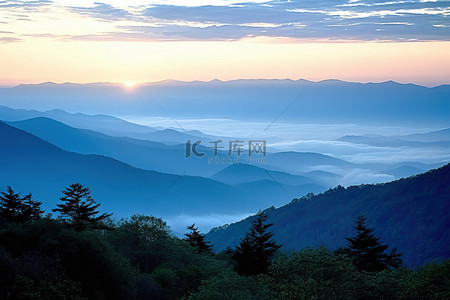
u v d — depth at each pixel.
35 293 33.09
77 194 59.16
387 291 36.62
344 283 34.19
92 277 40.47
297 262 35.78
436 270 42.31
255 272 56.53
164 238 59.09
